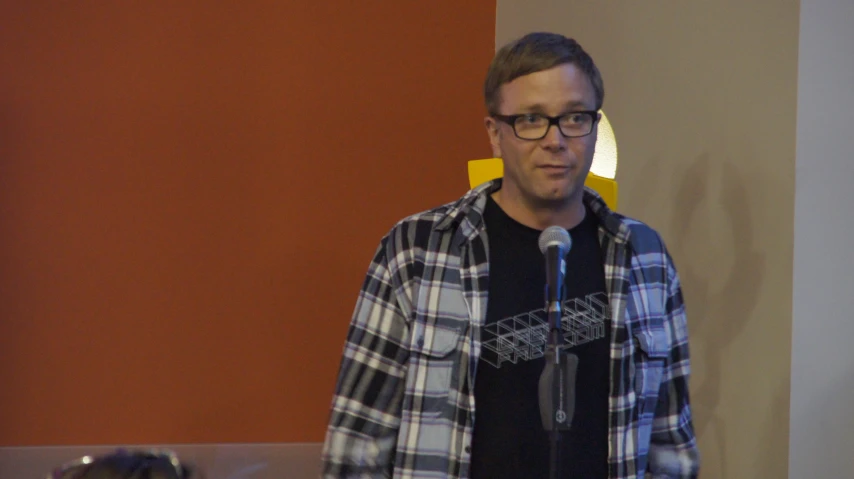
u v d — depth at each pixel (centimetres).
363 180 1060
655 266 452
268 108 1034
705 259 700
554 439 362
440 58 1084
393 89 1068
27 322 991
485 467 406
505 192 434
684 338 459
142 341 1012
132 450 386
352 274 1059
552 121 404
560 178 407
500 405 410
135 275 1009
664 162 764
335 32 1051
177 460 382
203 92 1020
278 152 1038
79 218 998
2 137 983
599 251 443
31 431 993
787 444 604
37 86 988
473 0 1098
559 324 368
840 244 612
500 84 417
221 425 1029
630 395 425
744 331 651
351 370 420
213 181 1023
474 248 430
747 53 657
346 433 411
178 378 1020
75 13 992
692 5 729
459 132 1088
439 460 409
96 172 1000
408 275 426
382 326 423
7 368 988
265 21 1032
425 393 413
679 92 744
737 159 664
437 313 421
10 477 932
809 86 609
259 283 1037
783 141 617
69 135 995
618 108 851
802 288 605
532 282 423
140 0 1004
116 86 1002
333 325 1056
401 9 1071
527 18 1044
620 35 847
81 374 1001
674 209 747
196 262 1022
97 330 1003
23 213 989
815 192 609
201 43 1018
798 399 604
